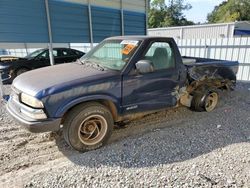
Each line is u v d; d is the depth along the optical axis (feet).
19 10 21.65
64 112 9.88
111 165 9.69
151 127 13.82
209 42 31.78
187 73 14.66
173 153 10.64
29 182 8.61
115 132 13.09
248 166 9.52
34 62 31.07
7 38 21.29
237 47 29.45
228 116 15.70
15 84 11.19
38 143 11.80
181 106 17.11
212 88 16.51
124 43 12.82
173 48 13.65
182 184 8.41
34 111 9.52
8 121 14.58
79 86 10.12
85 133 10.85
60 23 24.93
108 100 11.10
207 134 12.70
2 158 10.31
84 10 26.94
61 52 34.17
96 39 28.89
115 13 30.48
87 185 8.43
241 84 26.81
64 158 10.41
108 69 11.60
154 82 12.60
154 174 9.04
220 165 9.60
